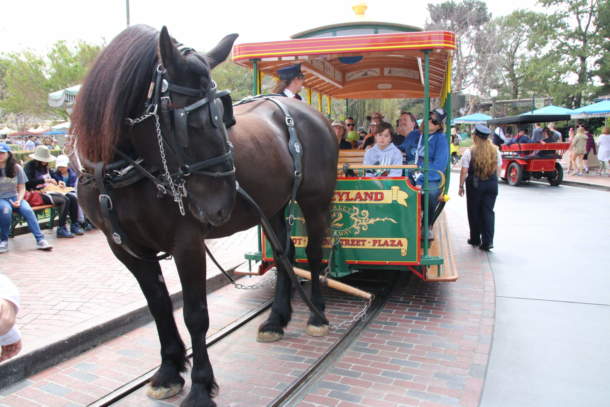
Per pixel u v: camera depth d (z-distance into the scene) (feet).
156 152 8.86
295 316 15.76
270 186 11.66
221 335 13.94
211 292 18.26
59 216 26.40
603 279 19.31
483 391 10.96
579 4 110.22
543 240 26.63
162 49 8.24
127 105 8.87
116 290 16.97
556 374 11.71
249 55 15.85
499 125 60.80
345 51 15.06
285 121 13.17
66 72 95.55
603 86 115.03
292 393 10.87
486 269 20.81
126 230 9.58
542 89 119.14
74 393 10.82
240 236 27.91
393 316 15.57
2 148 22.50
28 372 11.59
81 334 12.97
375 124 24.58
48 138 106.42
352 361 12.43
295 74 16.08
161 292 10.71
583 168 64.23
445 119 19.10
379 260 16.12
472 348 13.03
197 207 8.66
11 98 106.01
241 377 11.59
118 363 12.35
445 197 17.63
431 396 10.61
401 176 16.43
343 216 16.22
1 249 22.86
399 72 23.75
